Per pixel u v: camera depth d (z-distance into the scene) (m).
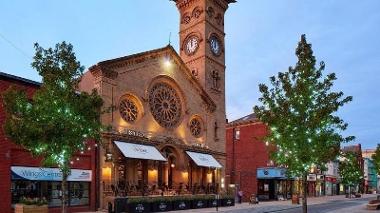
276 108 20.19
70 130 18.33
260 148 65.00
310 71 19.97
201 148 45.59
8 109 18.33
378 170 55.41
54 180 29.27
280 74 20.61
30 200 25.02
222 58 54.28
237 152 68.44
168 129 42.12
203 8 52.31
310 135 19.48
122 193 33.53
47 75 18.56
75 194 31.28
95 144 33.22
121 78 37.25
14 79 26.97
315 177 76.56
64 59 19.20
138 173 38.19
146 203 32.78
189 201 37.47
